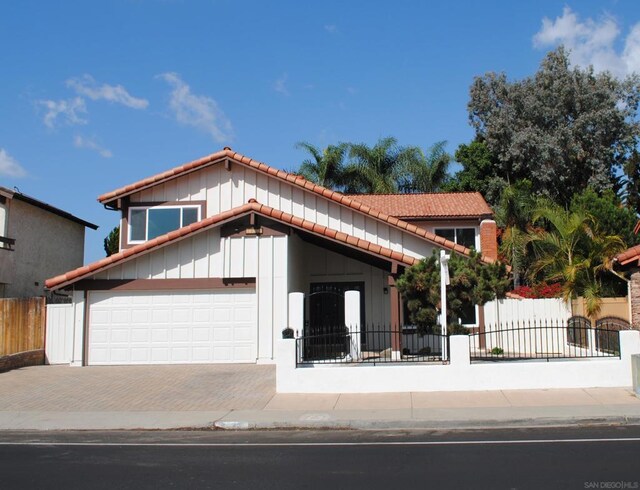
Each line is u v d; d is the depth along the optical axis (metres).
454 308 15.53
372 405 12.58
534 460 8.17
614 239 20.84
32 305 19.42
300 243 21.28
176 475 7.87
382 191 37.66
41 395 14.47
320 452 9.14
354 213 21.72
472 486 6.99
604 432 10.09
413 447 9.33
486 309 20.80
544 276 25.45
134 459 8.88
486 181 39.22
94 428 11.45
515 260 27.33
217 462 8.58
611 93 38.69
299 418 11.53
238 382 15.56
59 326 19.61
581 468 7.66
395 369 13.98
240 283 18.86
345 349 16.20
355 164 38.50
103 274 19.30
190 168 22.48
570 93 38.56
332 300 21.97
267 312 18.73
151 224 22.73
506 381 13.83
